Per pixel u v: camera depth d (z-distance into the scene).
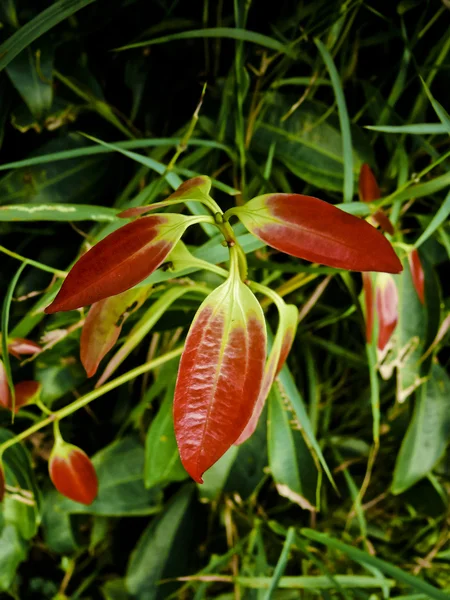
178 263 0.28
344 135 0.36
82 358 0.30
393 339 0.41
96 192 0.43
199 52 0.43
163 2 0.41
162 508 0.51
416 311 0.42
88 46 0.42
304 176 0.41
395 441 0.55
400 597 0.45
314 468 0.41
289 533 0.41
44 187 0.42
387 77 0.44
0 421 0.45
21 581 0.56
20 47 0.31
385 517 0.58
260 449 0.45
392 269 0.23
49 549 0.53
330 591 0.52
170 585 0.50
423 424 0.46
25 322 0.37
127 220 0.35
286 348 0.29
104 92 0.44
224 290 0.24
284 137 0.42
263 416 0.45
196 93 0.44
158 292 0.36
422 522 0.58
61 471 0.35
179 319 0.38
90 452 0.52
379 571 0.45
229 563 0.53
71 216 0.34
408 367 0.42
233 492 0.45
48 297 0.36
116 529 0.56
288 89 0.43
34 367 0.46
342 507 0.57
